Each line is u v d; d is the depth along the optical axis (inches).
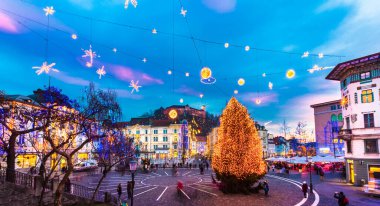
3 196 605.6
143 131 4333.2
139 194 1122.7
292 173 2012.8
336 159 1766.7
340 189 1234.6
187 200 992.9
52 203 681.6
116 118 1044.5
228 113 1141.7
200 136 5964.6
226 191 1115.9
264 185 1085.1
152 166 2338.8
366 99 1384.1
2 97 764.6
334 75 1632.6
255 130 1144.8
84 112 836.0
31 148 1487.5
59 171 1705.2
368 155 1346.0
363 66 1395.2
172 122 4466.0
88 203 810.8
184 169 2465.6
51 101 776.3
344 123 1571.1
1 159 1079.0
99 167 2343.8
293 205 905.5
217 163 1140.5
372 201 968.9
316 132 2743.6
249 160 1096.8
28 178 748.6
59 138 917.2
